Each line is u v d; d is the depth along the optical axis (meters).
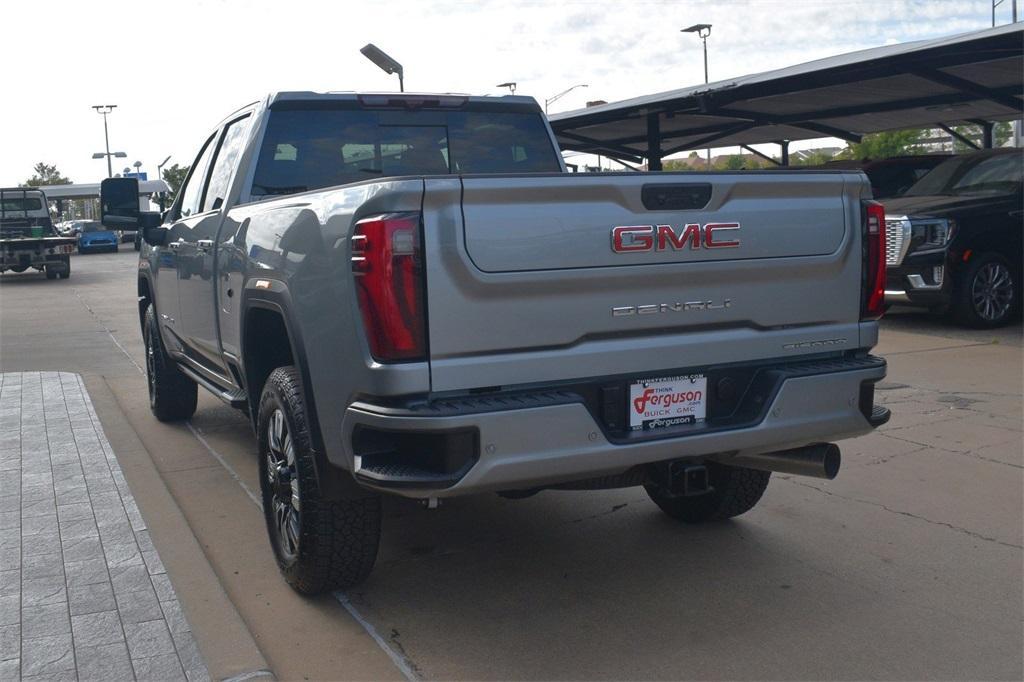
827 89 16.03
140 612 3.76
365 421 3.32
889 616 3.86
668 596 4.08
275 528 4.25
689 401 3.70
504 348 3.34
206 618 3.75
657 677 3.41
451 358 3.27
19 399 7.95
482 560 4.52
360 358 3.32
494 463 3.22
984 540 4.66
